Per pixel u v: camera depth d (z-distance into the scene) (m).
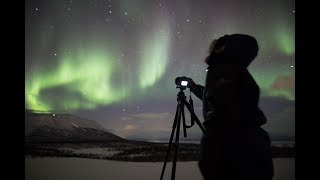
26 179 5.59
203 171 2.40
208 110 2.45
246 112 2.32
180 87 3.04
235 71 2.37
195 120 3.05
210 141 2.37
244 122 2.31
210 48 2.55
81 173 5.71
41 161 7.38
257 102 2.35
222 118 2.34
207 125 2.42
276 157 7.86
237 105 2.32
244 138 2.30
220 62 2.45
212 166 2.34
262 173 2.32
